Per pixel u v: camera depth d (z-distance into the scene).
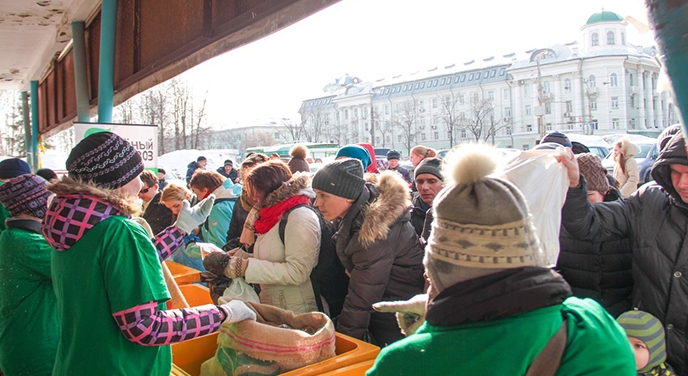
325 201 2.60
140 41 5.82
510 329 0.98
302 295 2.83
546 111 50.81
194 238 4.51
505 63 54.00
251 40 3.49
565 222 2.28
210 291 3.00
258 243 2.93
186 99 32.75
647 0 0.66
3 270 2.55
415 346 1.10
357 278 2.53
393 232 2.54
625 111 47.75
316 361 2.13
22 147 31.67
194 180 4.76
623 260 2.42
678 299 2.07
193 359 2.67
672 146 2.00
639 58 49.19
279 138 88.00
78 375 1.73
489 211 0.99
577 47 52.81
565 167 1.88
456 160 1.04
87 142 1.84
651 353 2.00
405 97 61.03
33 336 2.51
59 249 1.81
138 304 1.71
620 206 2.37
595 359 0.98
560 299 1.01
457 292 1.03
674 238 2.11
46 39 9.34
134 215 1.94
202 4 4.12
